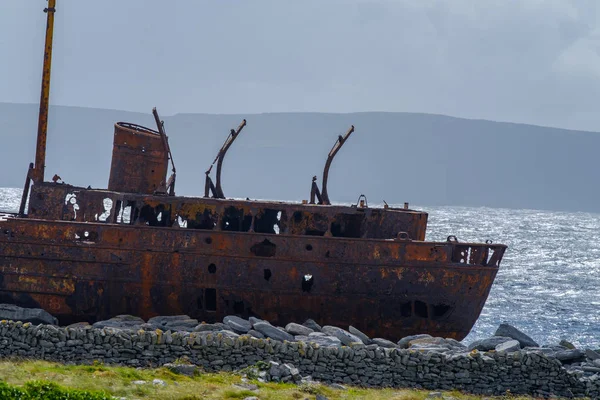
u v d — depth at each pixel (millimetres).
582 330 176125
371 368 93938
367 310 118125
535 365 94438
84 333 94438
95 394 72812
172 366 90250
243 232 117812
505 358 94812
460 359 94500
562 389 93875
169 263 118000
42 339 94562
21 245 119188
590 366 99562
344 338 106125
